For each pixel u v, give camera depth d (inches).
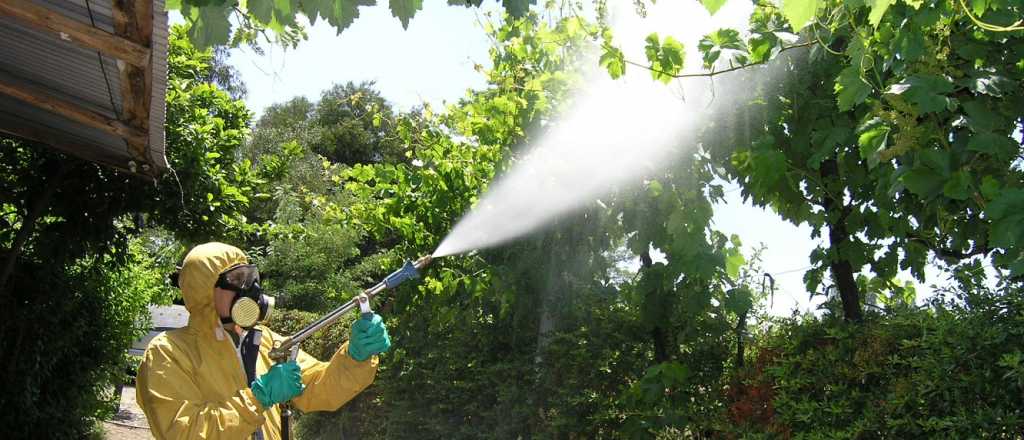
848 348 179.6
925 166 166.6
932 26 171.6
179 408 136.5
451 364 292.5
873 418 163.0
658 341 226.5
